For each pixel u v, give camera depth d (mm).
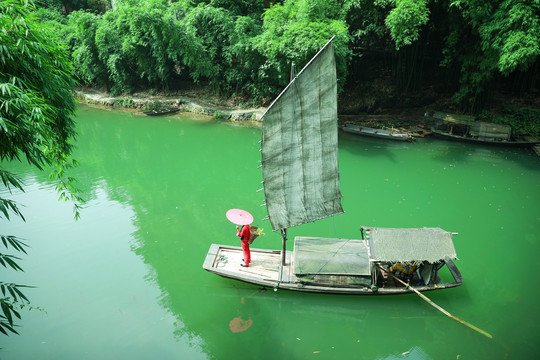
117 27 26953
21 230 10805
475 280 8758
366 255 7930
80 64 29328
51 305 7820
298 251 8078
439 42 22016
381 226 11141
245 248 8352
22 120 5254
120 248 10023
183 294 8289
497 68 18812
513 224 11273
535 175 14867
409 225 11180
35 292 8211
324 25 17641
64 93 6738
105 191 13734
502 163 16172
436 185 14008
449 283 7848
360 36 22172
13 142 5336
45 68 6164
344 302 8016
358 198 12961
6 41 5359
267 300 8133
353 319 7727
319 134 8023
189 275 8930
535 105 20531
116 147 18922
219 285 8586
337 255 7941
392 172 15164
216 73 25156
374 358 6738
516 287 8523
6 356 6512
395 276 8172
